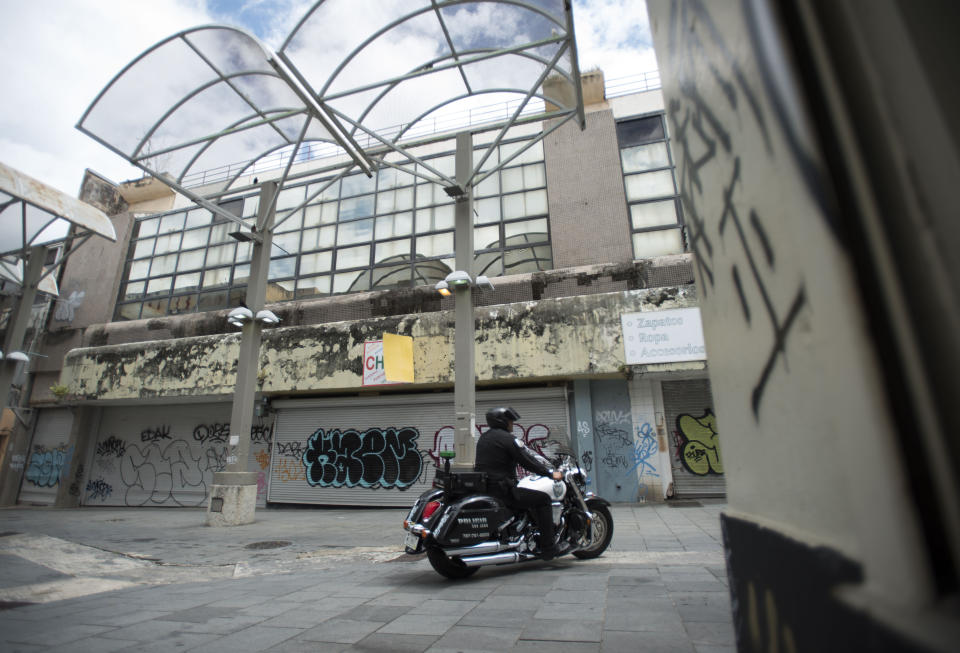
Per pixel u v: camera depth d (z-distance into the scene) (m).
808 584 0.53
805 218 0.49
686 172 1.08
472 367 7.85
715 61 0.82
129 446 15.36
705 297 0.98
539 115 8.35
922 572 0.34
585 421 11.23
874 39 0.44
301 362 12.55
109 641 2.81
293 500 13.01
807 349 0.52
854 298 0.41
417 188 14.19
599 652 2.35
